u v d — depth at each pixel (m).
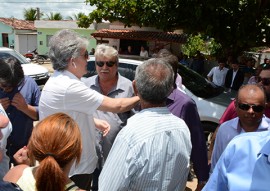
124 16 10.73
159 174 1.71
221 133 2.52
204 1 8.59
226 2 8.47
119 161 1.70
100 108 2.32
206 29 9.05
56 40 2.26
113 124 2.99
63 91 2.22
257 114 2.28
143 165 1.68
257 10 8.70
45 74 9.34
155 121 1.77
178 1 9.00
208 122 5.31
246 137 1.46
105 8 11.19
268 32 9.17
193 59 14.65
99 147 3.00
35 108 2.80
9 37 32.31
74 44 2.24
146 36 20.08
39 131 1.46
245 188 1.35
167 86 1.80
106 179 1.73
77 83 2.25
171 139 1.76
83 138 2.38
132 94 3.14
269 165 1.34
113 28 22.42
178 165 1.80
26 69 9.04
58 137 1.43
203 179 2.69
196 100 5.43
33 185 1.45
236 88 7.93
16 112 2.85
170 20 9.49
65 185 1.41
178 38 20.22
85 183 2.50
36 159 1.46
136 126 1.74
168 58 2.74
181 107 2.63
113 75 3.08
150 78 1.78
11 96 2.66
